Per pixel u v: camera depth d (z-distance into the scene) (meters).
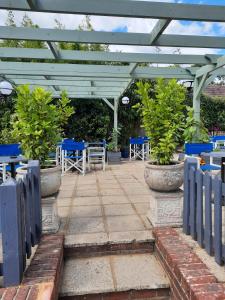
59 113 3.69
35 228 2.45
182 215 2.90
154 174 2.86
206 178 2.20
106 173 6.70
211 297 1.62
